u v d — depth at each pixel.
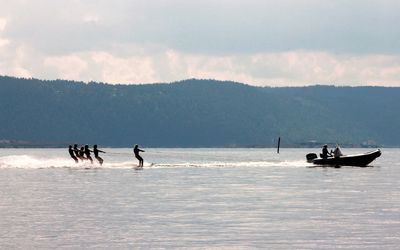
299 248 66.31
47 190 118.81
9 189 120.88
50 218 83.75
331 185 130.50
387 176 159.00
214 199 104.38
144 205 96.50
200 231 74.94
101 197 107.19
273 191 117.38
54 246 67.25
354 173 169.00
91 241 69.56
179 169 186.50
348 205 97.00
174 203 98.94
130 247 66.88
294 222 80.81
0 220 82.19
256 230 75.50
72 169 183.62
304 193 114.06
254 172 172.62
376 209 92.50
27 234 73.12
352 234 73.19
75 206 95.44
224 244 68.19
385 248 66.31
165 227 77.38
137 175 158.75
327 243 68.62
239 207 94.25
